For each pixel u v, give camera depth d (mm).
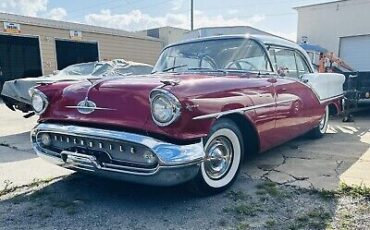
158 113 2430
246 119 3080
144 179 2516
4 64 17578
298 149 4602
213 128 2797
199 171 2754
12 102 6270
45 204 2842
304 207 2699
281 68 3938
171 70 3863
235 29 7566
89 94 2805
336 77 5359
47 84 3215
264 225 2420
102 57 17531
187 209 2705
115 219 2555
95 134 2604
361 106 9242
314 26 16359
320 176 3426
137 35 19109
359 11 14977
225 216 2574
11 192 3113
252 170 3662
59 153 2938
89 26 17078
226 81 2951
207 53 3807
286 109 3680
